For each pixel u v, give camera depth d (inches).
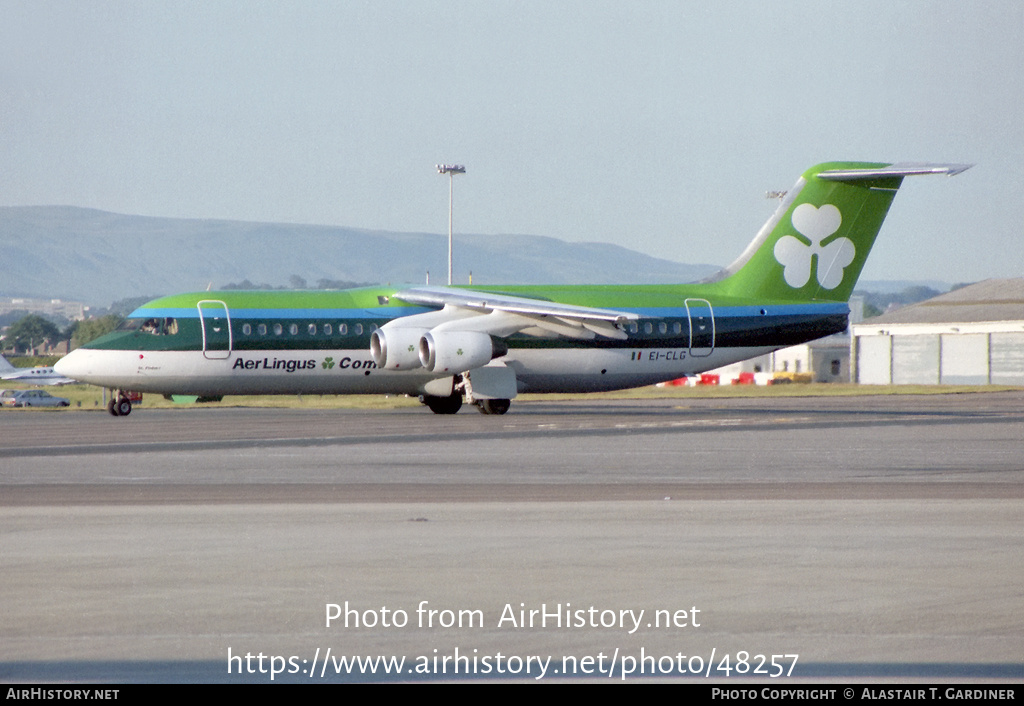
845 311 7342.5
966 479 3336.6
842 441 4827.8
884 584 1793.8
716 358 7135.8
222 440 4835.1
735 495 2928.2
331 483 3208.7
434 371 6476.4
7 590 1740.9
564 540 2188.7
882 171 6998.0
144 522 2420.0
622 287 7190.0
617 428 5634.8
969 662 1384.1
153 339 6476.4
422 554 2039.9
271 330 6574.8
